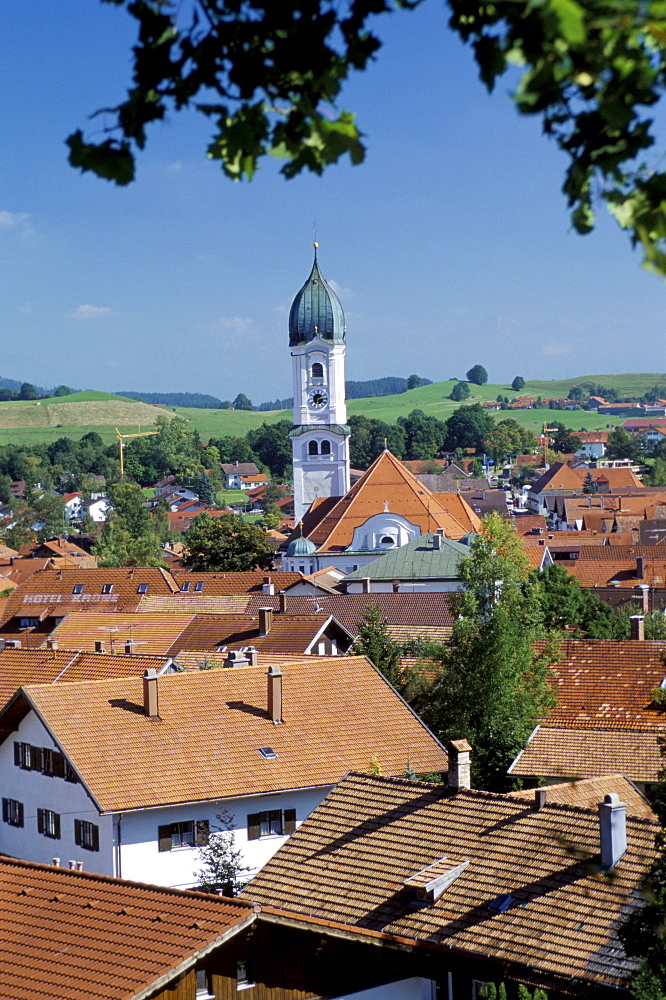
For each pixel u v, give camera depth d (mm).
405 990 32406
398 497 143000
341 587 117375
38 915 31391
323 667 57062
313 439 162000
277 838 50312
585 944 29672
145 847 48188
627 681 62281
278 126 6230
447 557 117438
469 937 31250
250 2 6078
